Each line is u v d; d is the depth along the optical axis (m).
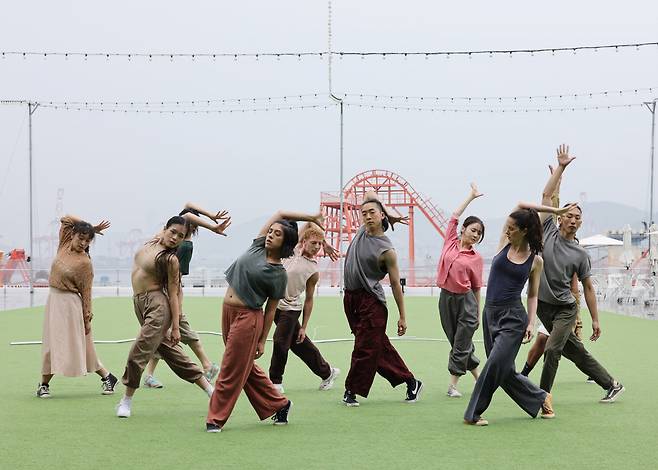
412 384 7.88
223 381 6.58
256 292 6.57
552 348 7.78
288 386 8.89
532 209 7.06
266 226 6.68
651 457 5.73
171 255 7.28
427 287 34.44
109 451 5.89
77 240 8.12
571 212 7.83
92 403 7.78
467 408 6.93
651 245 27.42
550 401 7.10
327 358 11.05
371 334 7.67
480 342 13.03
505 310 6.91
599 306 23.88
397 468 5.42
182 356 7.67
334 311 20.12
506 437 6.35
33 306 22.77
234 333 6.55
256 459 5.66
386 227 7.97
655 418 7.12
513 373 7.03
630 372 9.84
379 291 7.75
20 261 38.81
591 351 12.02
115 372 9.73
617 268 26.12
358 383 7.65
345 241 45.19
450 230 8.56
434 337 13.99
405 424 6.85
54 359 8.00
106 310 20.66
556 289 7.79
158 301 7.27
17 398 8.04
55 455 5.77
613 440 6.25
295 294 8.45
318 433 6.50
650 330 15.51
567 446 6.06
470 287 8.23
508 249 6.98
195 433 6.48
